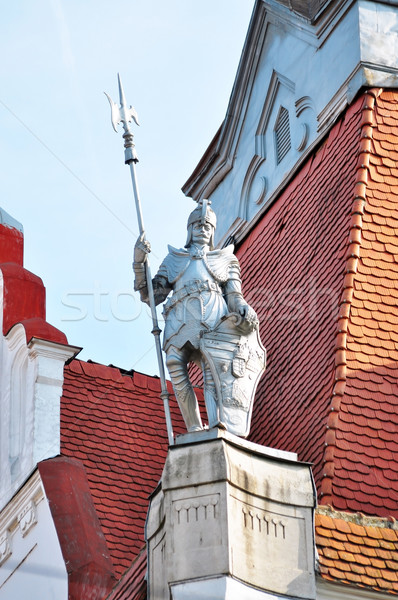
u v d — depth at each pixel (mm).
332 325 27000
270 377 28281
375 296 27078
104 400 29969
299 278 29250
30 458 27938
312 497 23500
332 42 31422
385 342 26516
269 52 33469
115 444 29141
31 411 28250
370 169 28781
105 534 27234
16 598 27406
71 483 27219
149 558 23719
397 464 24891
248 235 32938
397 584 23062
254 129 33500
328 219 29234
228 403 24250
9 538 28016
